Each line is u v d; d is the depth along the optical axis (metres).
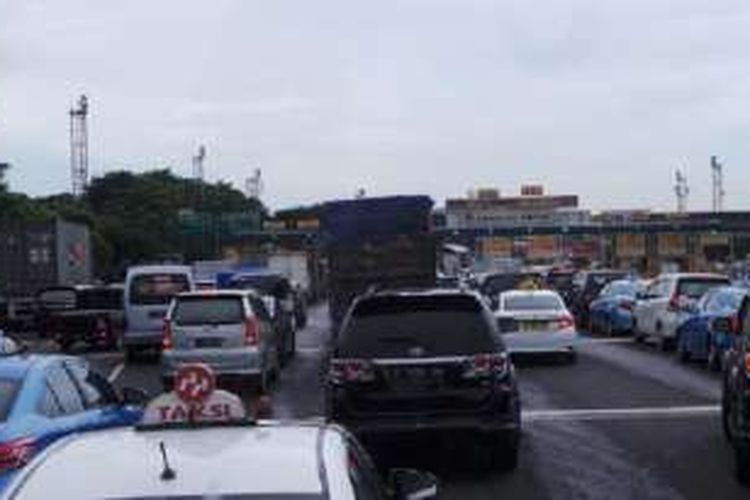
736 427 16.98
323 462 6.04
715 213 150.50
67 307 48.12
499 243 153.38
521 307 36.12
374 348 17.58
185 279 41.34
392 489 7.79
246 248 135.62
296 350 44.53
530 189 176.75
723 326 18.77
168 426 6.74
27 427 12.22
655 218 151.50
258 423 6.88
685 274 42.41
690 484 16.78
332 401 17.61
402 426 17.33
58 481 5.77
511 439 17.70
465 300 17.95
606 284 53.44
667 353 39.69
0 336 26.31
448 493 16.28
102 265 124.62
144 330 40.88
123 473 5.81
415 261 39.34
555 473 17.75
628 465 18.38
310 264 88.69
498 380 17.52
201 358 29.09
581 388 29.02
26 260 59.22
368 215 39.47
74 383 13.78
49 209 122.75
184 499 5.54
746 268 75.12
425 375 17.44
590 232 147.38
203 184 164.75
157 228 149.62
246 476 5.78
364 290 39.19
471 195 177.38
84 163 147.38
